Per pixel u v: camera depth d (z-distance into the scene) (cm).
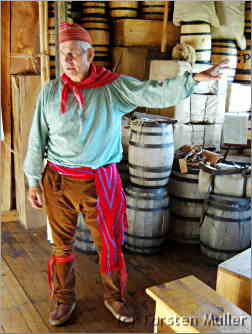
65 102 226
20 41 372
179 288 168
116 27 430
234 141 370
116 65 422
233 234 316
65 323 249
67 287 256
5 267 315
